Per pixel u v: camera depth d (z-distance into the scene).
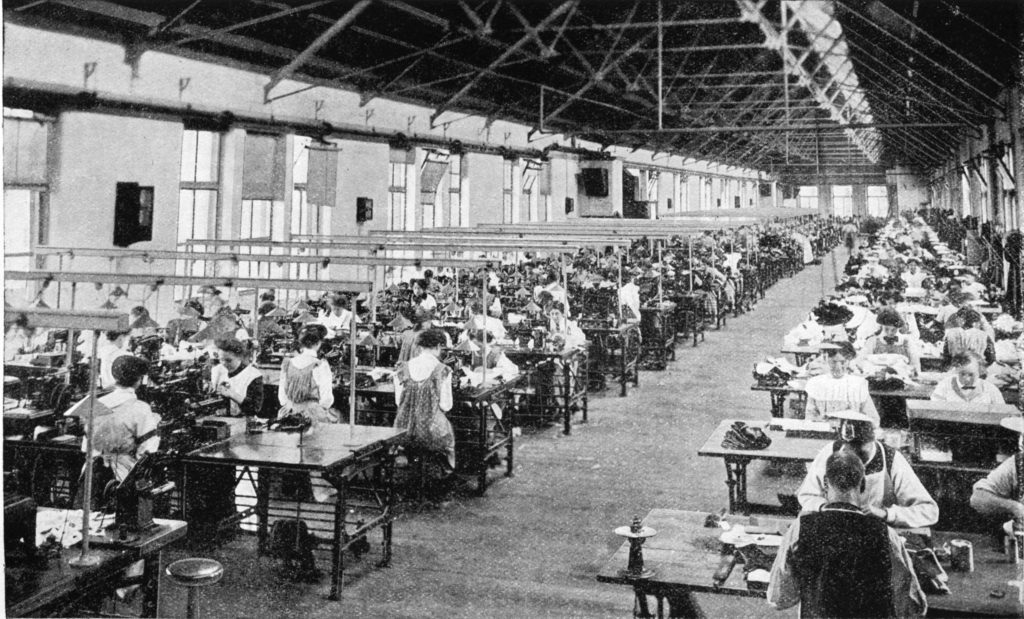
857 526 3.51
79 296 10.70
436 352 7.91
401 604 5.65
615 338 13.45
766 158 48.34
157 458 4.49
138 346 9.13
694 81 26.67
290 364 7.52
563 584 5.96
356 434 6.66
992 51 13.65
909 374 8.80
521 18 16.20
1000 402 6.48
